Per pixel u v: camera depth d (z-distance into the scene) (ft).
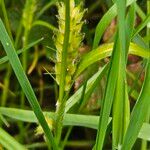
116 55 0.54
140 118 0.55
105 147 1.00
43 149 1.09
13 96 1.17
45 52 1.22
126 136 0.55
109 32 1.14
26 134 1.08
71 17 0.57
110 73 0.55
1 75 1.25
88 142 1.05
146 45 0.68
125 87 0.58
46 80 1.26
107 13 0.62
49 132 0.58
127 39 0.54
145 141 0.74
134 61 1.12
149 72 0.54
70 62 0.60
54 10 1.30
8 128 1.16
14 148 0.63
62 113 0.63
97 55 0.61
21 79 0.55
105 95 0.55
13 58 0.55
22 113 0.69
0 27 0.54
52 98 1.24
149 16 0.58
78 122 0.68
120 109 0.58
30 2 0.95
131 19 0.55
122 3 0.49
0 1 0.99
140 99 0.54
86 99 0.69
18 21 1.28
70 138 1.14
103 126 0.56
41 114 0.57
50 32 1.19
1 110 0.69
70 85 0.62
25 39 1.00
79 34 0.59
